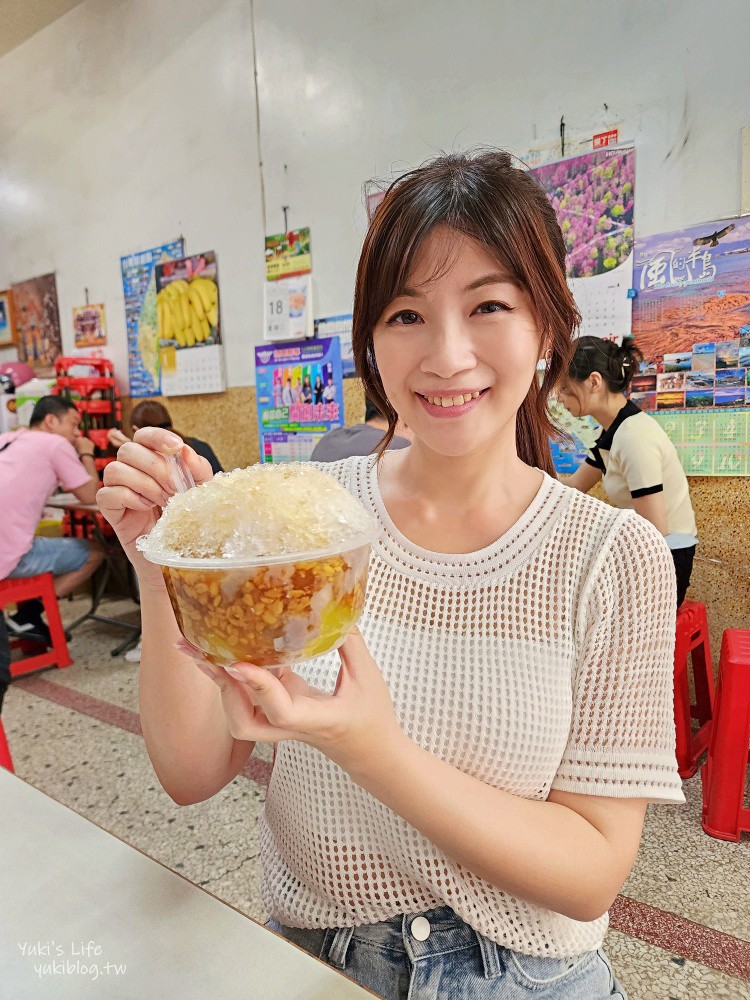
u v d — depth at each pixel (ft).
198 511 1.69
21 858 2.24
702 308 8.09
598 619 2.54
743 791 6.47
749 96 7.50
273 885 2.78
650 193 8.24
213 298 13.37
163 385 14.82
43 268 17.30
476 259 2.24
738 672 6.30
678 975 4.85
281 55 11.46
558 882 2.17
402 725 2.49
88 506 11.67
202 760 2.64
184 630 1.73
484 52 9.26
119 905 2.01
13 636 11.38
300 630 1.63
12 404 17.33
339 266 11.35
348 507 1.80
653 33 7.96
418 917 2.46
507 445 2.88
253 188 12.32
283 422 12.66
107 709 9.58
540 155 8.98
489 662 2.52
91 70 14.70
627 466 8.00
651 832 6.56
